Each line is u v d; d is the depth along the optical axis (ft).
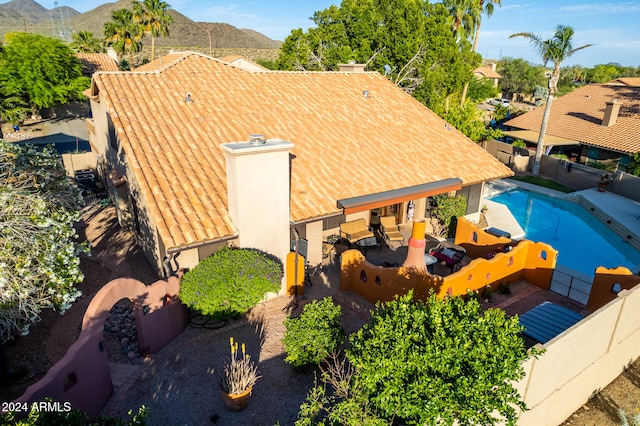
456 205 71.00
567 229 86.28
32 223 34.37
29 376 38.55
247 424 32.96
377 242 68.18
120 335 43.52
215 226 44.55
